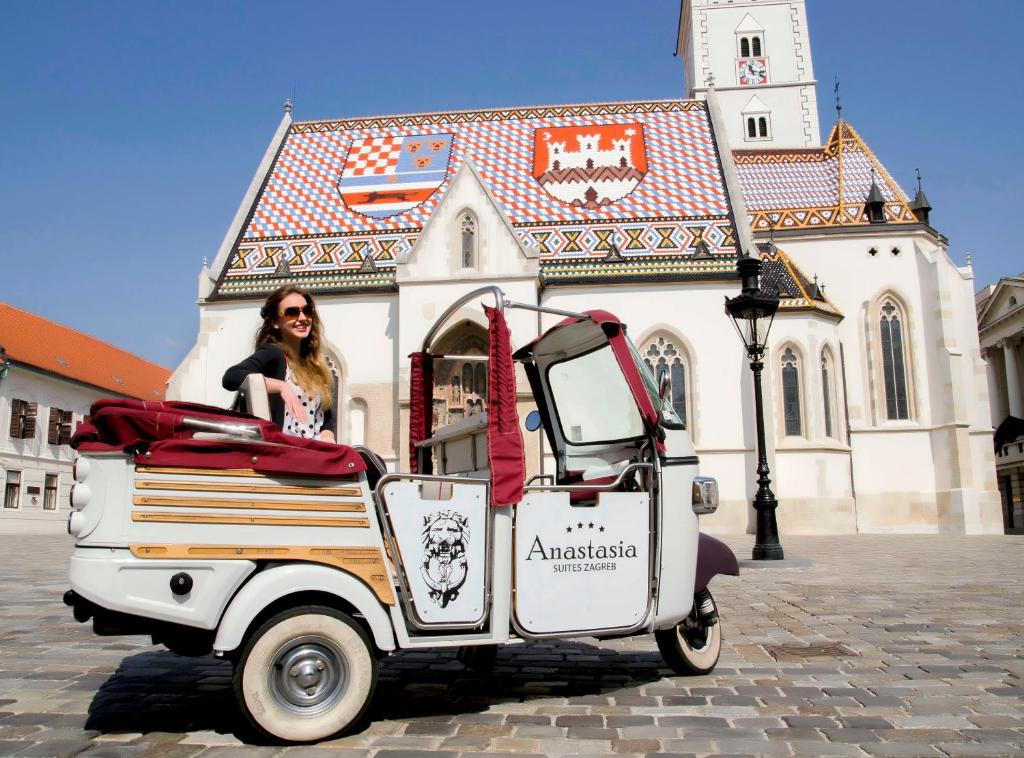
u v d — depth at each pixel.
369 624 5.18
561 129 36.38
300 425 5.79
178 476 4.97
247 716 4.86
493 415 5.66
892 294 37.12
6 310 50.44
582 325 7.03
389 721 5.41
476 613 5.51
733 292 30.72
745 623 9.44
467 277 29.44
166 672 6.98
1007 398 59.75
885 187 39.09
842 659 7.41
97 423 4.96
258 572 5.11
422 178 34.84
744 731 5.14
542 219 32.88
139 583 4.83
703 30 50.03
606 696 6.09
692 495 6.67
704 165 34.44
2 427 43.09
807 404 32.22
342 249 32.53
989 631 8.83
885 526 35.50
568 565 5.90
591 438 7.25
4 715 5.58
